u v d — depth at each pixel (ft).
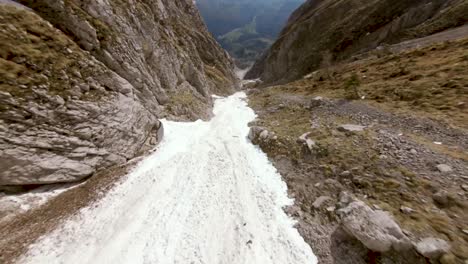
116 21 70.90
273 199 39.37
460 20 131.23
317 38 302.25
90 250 32.50
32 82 39.17
